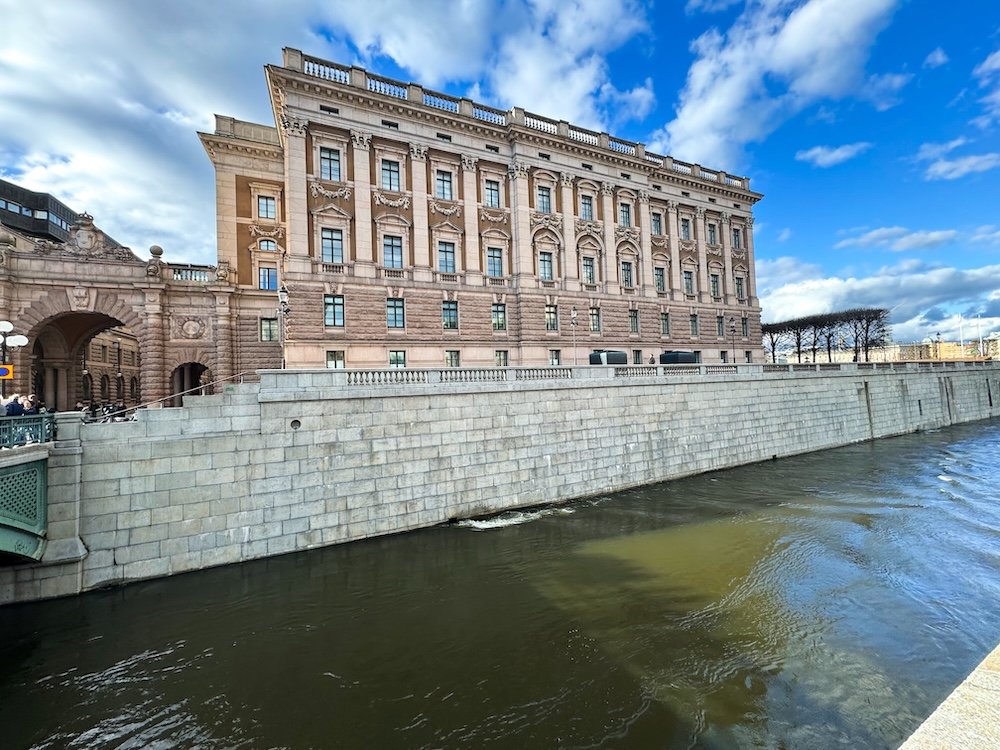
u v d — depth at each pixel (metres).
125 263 28.50
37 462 11.98
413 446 17.78
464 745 7.68
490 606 12.27
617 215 42.53
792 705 8.47
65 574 12.47
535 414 20.89
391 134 32.62
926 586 12.96
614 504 20.94
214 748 7.80
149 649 10.48
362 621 11.59
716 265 49.31
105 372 42.81
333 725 8.22
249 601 12.54
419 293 33.06
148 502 13.57
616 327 41.28
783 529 17.66
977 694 4.55
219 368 30.98
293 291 29.33
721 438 27.62
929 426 43.44
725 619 11.46
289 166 29.53
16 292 25.59
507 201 37.53
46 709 8.72
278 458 15.38
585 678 9.34
